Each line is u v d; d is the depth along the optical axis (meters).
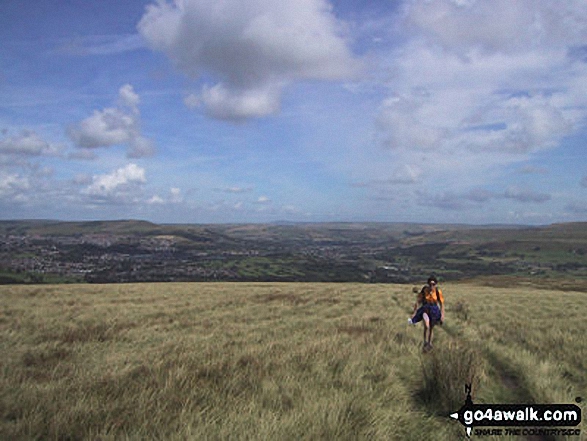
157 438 3.98
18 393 5.30
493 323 14.30
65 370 6.96
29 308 15.60
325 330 11.65
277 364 7.03
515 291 37.38
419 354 8.65
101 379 5.97
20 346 9.07
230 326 12.56
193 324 13.02
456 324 14.01
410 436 4.61
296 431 4.14
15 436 3.96
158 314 15.19
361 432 4.24
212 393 5.37
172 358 7.39
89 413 4.48
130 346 9.59
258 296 23.55
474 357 6.86
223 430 4.02
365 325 12.81
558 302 22.77
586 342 10.01
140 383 5.72
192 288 30.70
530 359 7.99
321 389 5.80
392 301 22.48
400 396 5.84
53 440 3.99
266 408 4.88
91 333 10.67
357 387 5.92
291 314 16.12
